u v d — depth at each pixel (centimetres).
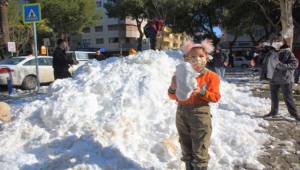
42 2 4638
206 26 4844
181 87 402
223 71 1587
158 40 1377
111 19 8312
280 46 805
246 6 3409
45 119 612
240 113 845
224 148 573
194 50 423
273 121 802
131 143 543
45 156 516
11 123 625
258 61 2366
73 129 577
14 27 3294
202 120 417
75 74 885
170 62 931
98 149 515
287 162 546
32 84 1625
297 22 3353
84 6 5072
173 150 535
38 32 4784
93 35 8656
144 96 678
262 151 591
